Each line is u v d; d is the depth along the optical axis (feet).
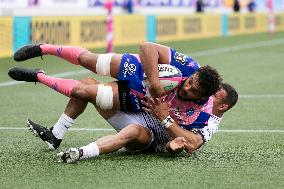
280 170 45.47
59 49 51.52
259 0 294.25
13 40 132.57
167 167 45.75
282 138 58.13
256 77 108.99
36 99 81.71
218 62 134.72
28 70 50.08
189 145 47.60
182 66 47.29
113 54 49.16
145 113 48.73
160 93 46.52
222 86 49.49
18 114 70.69
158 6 223.30
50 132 51.11
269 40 211.41
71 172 44.11
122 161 47.16
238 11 271.28
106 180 42.27
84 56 50.08
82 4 176.76
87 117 68.33
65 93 49.21
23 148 52.19
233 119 68.28
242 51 164.96
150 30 189.88
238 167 46.19
